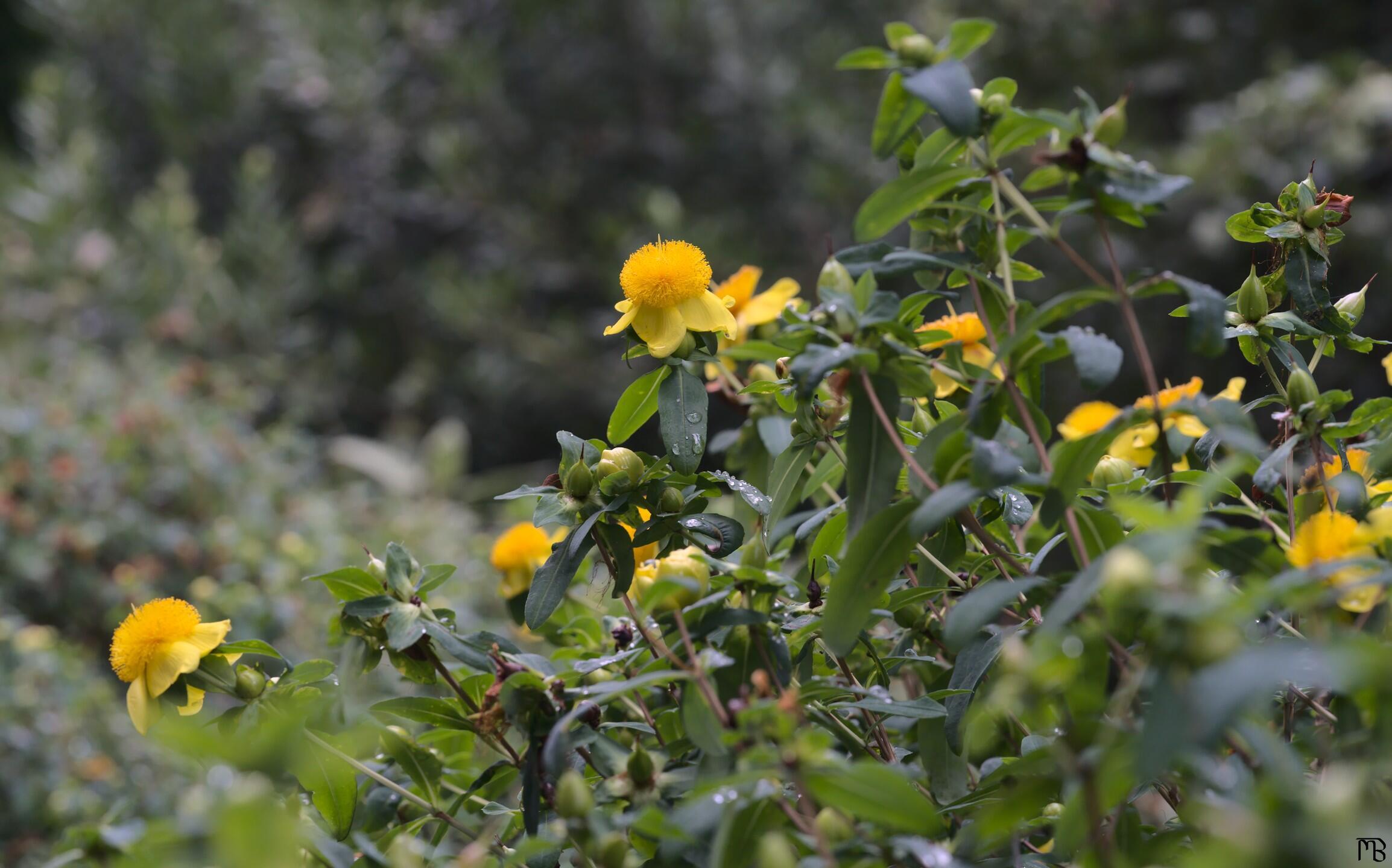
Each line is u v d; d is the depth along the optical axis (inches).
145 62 214.1
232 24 215.6
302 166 217.8
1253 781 44.9
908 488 48.5
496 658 48.0
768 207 192.1
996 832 44.4
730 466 52.8
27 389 121.7
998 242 46.8
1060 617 43.6
